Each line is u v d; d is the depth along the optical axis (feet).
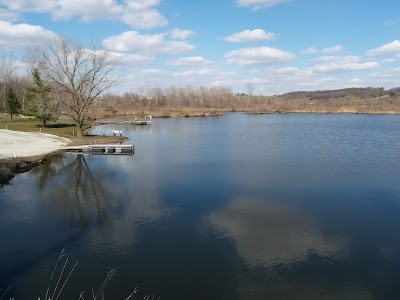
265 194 78.54
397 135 180.24
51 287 42.65
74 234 58.18
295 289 42.42
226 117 357.20
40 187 86.79
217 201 74.13
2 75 278.05
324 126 237.86
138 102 514.68
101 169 106.52
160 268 46.83
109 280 44.11
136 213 67.77
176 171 101.96
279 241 55.01
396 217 64.49
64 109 170.50
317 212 67.21
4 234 58.23
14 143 142.92
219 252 51.37
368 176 93.45
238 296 40.88
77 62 160.45
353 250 52.11
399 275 45.44
